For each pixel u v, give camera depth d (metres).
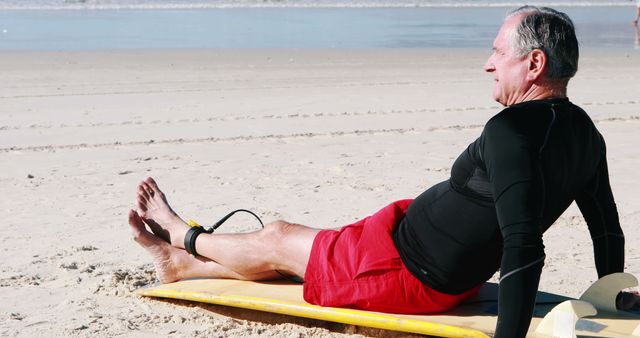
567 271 4.83
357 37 22.98
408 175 7.50
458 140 9.24
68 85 13.50
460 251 3.28
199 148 8.78
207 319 3.98
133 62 16.72
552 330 3.34
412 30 25.42
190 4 36.31
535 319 3.55
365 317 3.51
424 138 9.36
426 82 14.22
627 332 3.40
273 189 6.96
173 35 23.25
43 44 20.27
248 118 10.63
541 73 3.01
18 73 14.82
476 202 3.16
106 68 15.75
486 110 11.34
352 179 7.32
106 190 6.96
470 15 32.75
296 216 6.09
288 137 9.40
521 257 2.78
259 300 3.80
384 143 9.05
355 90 13.18
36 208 6.35
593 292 3.59
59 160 8.19
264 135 9.51
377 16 31.66
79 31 24.25
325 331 3.81
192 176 7.47
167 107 11.48
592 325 3.47
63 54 17.89
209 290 4.03
